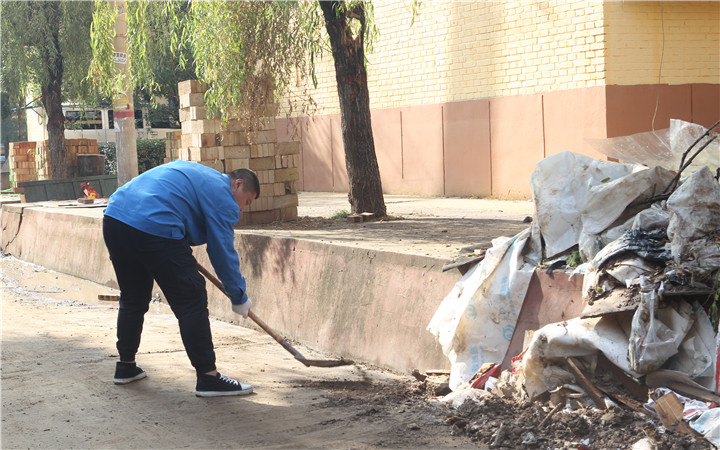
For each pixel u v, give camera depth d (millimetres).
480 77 14391
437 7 15133
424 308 6137
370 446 4281
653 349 4223
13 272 12586
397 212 11820
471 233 8453
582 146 12531
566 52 12703
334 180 18109
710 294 4344
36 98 21766
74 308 9180
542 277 5238
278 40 10273
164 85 25672
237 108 9953
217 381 5203
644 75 12219
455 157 15031
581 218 5352
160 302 10094
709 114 12438
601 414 4293
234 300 5477
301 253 7738
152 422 4672
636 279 4500
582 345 4516
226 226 5234
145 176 5250
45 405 4980
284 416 4812
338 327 7004
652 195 5246
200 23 9875
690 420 3988
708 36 12359
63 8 18234
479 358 5293
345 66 10555
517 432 4281
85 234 12156
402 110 16156
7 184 30344
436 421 4691
